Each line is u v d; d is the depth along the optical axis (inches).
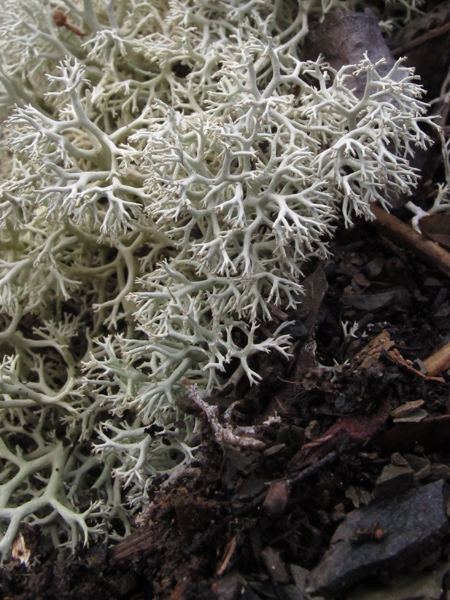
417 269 2.8
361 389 2.1
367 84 2.4
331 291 2.7
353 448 2.0
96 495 2.5
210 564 1.9
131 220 2.6
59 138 2.5
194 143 2.6
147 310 2.5
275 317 2.5
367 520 1.9
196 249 2.4
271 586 1.9
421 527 1.8
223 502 2.0
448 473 2.0
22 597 2.0
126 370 2.4
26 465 2.6
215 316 2.3
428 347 2.5
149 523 2.2
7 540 2.3
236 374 2.4
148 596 2.1
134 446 2.4
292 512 2.0
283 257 2.4
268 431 2.1
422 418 2.0
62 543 2.5
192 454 2.4
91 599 2.0
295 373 2.3
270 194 2.4
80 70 2.6
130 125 2.8
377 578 1.8
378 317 2.6
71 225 2.7
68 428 2.7
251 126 2.5
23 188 2.6
